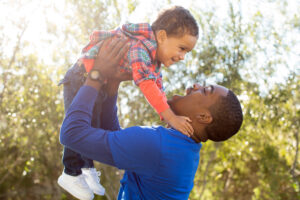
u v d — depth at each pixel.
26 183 10.70
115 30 1.65
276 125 7.82
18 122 8.13
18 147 8.98
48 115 7.95
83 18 6.50
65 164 1.72
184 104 1.56
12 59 7.86
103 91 1.64
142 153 1.37
